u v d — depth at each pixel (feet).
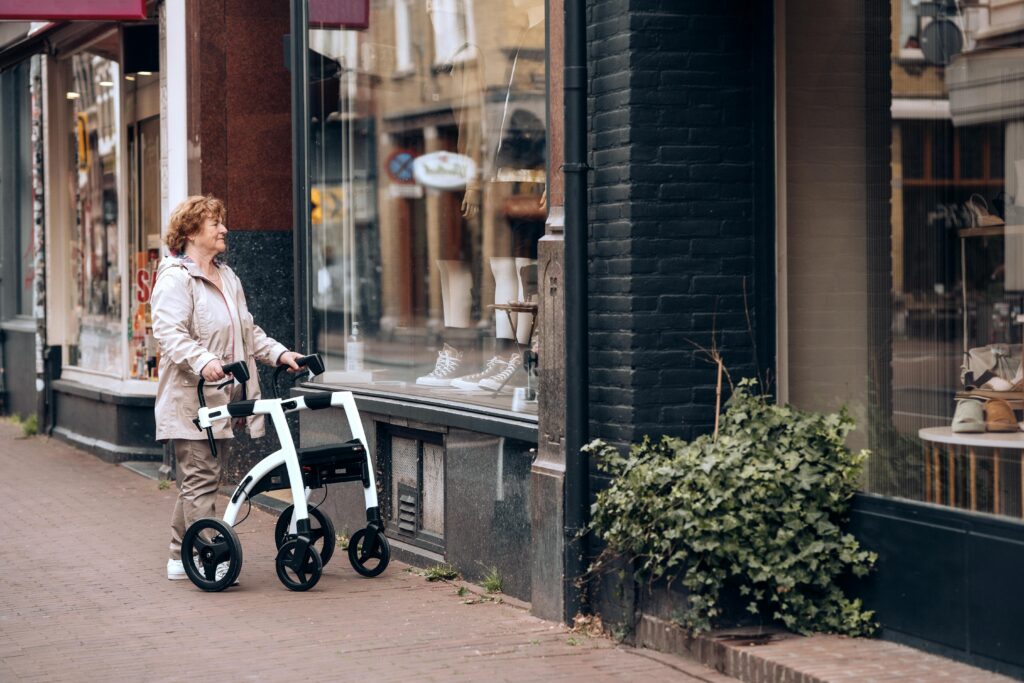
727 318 21.86
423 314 29.19
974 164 19.20
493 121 27.22
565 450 22.70
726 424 21.25
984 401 18.95
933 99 19.77
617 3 21.57
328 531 26.89
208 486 26.66
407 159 30.22
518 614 23.80
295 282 33.94
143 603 24.94
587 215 22.41
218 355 26.55
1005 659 17.75
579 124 22.18
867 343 20.59
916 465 19.74
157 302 26.02
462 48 28.60
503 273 26.12
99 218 47.57
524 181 25.61
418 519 28.60
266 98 38.09
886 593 19.61
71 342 51.08
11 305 59.57
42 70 51.26
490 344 26.40
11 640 22.27
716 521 19.79
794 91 21.42
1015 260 18.67
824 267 21.16
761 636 20.11
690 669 19.98
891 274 20.29
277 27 38.22
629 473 21.17
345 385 31.78
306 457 25.96
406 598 25.17
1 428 55.57
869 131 20.61
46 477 42.09
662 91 21.49
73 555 29.81
